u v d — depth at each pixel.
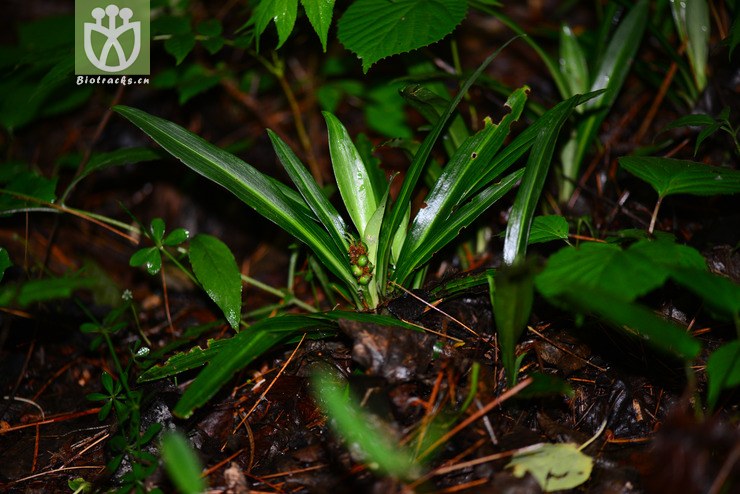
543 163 1.05
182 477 0.94
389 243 1.09
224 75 1.39
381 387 1.02
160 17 1.28
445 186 1.10
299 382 1.12
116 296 1.27
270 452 1.07
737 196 1.21
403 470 0.99
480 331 1.10
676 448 0.96
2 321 1.25
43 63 1.25
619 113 1.38
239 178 1.09
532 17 1.78
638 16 1.27
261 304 1.32
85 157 1.38
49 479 1.10
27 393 1.21
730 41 1.17
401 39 1.12
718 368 0.98
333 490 1.01
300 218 1.10
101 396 1.09
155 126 1.09
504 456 1.02
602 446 1.04
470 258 1.24
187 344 1.22
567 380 1.09
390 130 1.44
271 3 1.13
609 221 1.24
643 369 1.08
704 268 0.99
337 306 1.16
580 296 0.95
